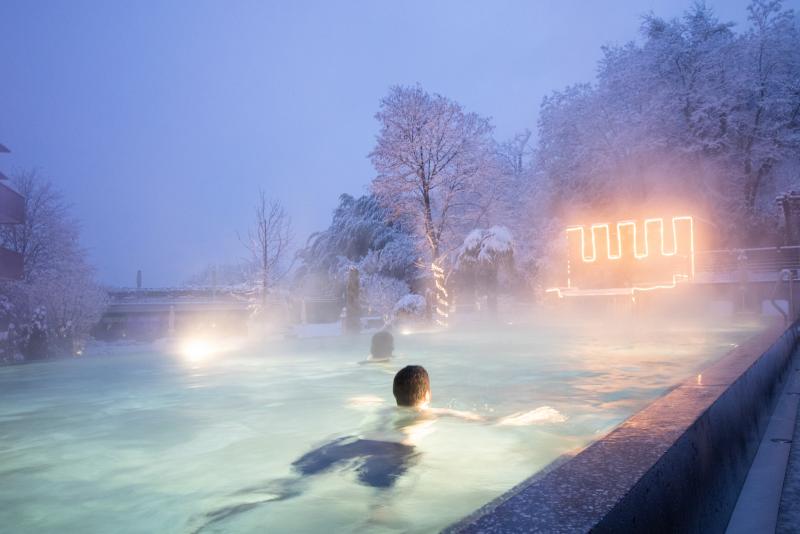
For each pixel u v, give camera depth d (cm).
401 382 452
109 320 3303
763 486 234
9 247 3312
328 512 273
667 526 140
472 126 3297
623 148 3331
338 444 396
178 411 606
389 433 414
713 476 192
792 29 3475
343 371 955
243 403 647
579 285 2492
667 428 175
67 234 3481
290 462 380
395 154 3156
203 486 334
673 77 3534
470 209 3512
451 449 375
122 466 385
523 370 897
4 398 726
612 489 121
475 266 3009
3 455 420
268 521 267
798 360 693
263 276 3525
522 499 118
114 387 815
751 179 3400
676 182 3391
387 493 295
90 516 289
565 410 538
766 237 3391
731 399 249
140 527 273
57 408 643
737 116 3294
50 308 1973
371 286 3481
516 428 430
